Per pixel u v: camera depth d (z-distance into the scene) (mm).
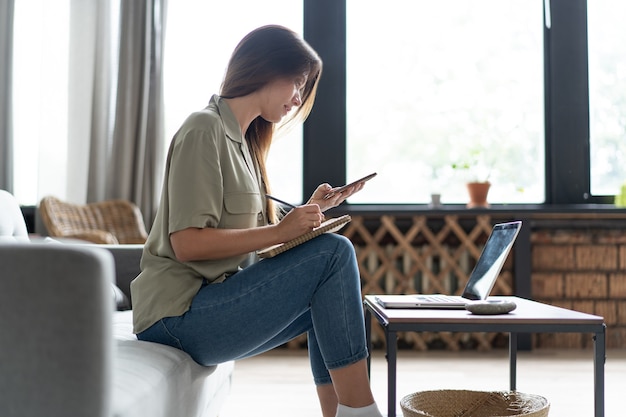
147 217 3854
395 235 3857
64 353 920
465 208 3805
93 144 3848
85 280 922
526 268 3742
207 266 1475
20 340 921
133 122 3861
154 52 3895
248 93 1612
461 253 3879
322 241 1440
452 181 4039
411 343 3898
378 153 4070
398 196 4055
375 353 3744
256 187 1594
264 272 1424
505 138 4043
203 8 3955
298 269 1419
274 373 3133
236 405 2518
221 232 1434
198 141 1479
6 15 3910
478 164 4035
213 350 1456
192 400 1429
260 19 4012
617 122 4016
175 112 3914
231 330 1426
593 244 3836
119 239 3662
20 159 3949
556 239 3822
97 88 3865
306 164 4062
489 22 4062
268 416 2361
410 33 4082
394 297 1934
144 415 1087
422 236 3947
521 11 4062
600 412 1459
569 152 3998
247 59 1606
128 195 3844
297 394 2707
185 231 1436
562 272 3836
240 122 1626
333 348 1428
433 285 3893
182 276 1465
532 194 4035
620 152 4008
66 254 920
